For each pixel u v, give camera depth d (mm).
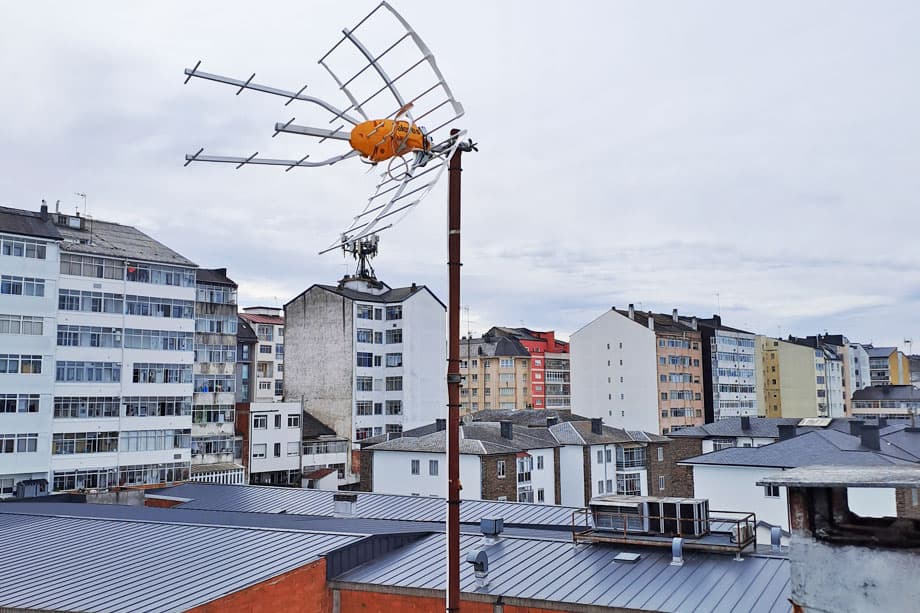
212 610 18000
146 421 63594
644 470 71500
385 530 25609
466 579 21000
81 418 59688
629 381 108000
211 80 9117
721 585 19422
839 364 146250
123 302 62938
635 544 22438
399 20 9227
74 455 59062
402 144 9531
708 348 119125
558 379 138250
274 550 22141
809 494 9547
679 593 19062
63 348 59094
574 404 112875
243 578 19750
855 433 53438
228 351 76500
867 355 168500
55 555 23188
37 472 56781
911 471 9555
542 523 31328
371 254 93250
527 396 131000
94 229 67500
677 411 109250
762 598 18516
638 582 19953
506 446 59625
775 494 45938
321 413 87250
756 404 128875
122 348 62562
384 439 70875
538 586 20172
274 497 40031
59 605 18672
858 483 8938
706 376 118438
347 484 84500
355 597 21250
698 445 69500
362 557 22781
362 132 9422
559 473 65250
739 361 125688
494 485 57281
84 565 21812
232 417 76000
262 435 78062
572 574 20859
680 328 114625
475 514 33219
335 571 21719
